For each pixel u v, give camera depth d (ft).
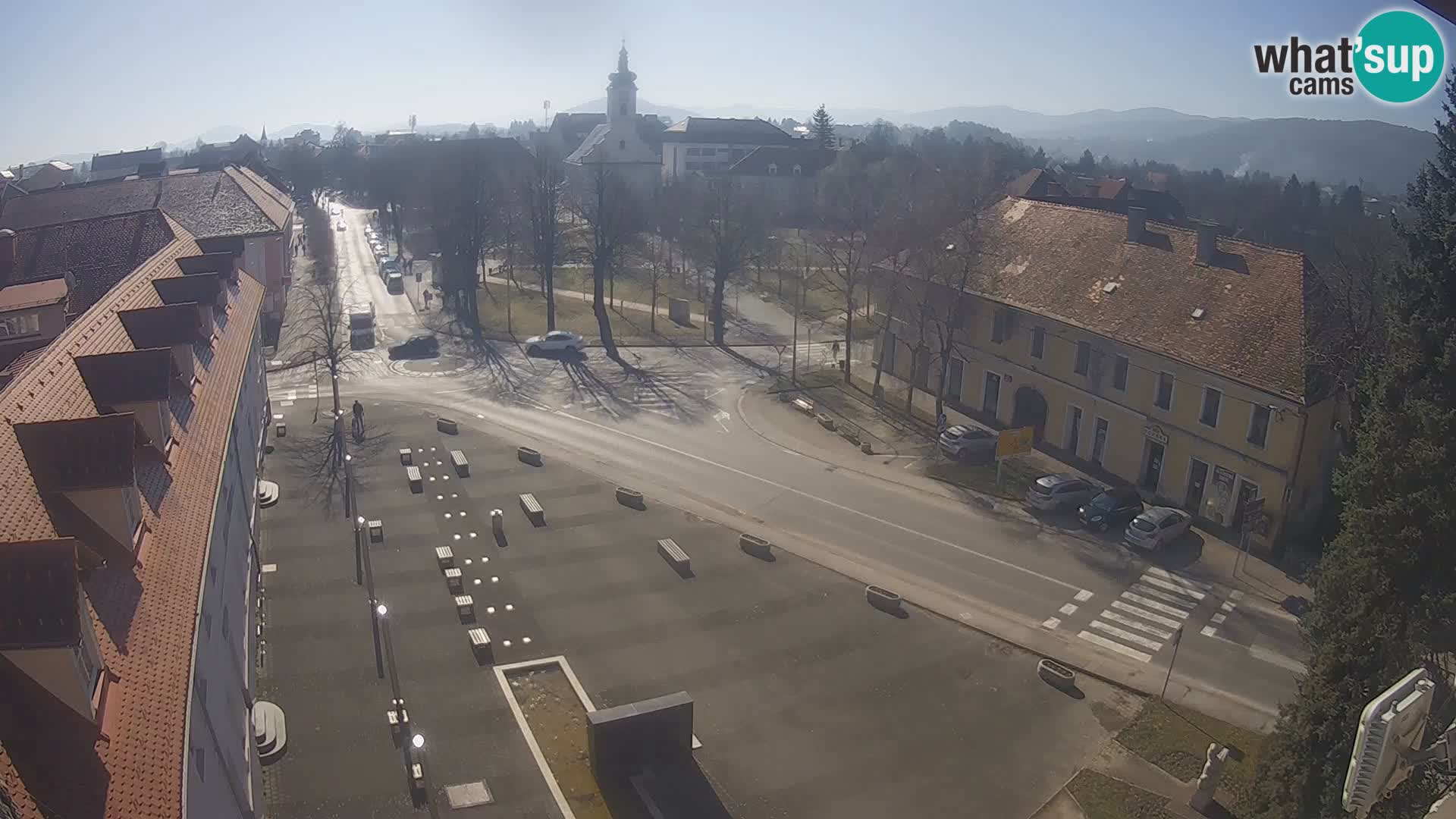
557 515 157.79
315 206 602.85
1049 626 129.39
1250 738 106.42
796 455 193.06
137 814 43.24
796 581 138.92
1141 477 174.19
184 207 288.30
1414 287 86.58
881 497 172.14
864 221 281.74
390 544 144.15
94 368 76.02
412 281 381.40
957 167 468.34
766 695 111.65
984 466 186.19
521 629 123.13
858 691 113.09
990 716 109.40
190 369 98.73
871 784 97.71
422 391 228.84
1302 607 134.62
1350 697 81.61
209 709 67.46
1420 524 80.84
